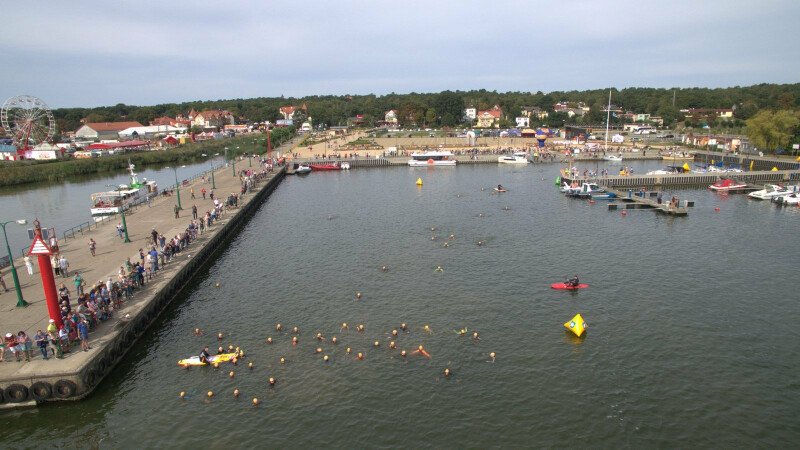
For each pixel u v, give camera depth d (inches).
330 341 1768.0
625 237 3026.6
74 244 2578.7
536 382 1514.5
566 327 1845.5
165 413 1397.6
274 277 2406.5
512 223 3376.0
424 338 1780.3
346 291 2212.1
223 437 1299.2
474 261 2583.7
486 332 1822.1
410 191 4712.1
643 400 1428.4
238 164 6205.7
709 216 3599.9
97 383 1496.1
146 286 2020.2
